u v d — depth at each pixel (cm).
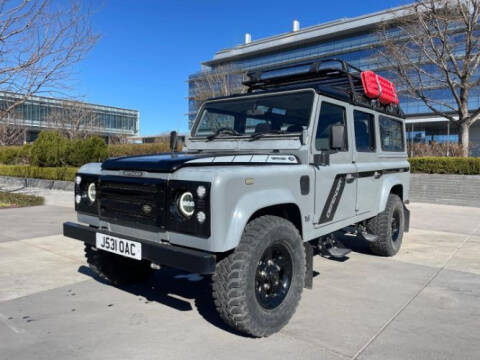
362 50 4553
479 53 1505
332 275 462
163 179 293
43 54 994
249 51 5656
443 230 765
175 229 284
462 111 1567
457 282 439
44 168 1684
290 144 369
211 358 269
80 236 358
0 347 284
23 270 474
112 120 5388
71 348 283
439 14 1464
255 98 414
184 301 381
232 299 278
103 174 344
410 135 4253
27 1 933
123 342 293
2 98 1127
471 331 313
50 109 3562
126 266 416
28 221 825
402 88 1967
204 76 3266
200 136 450
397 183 550
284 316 310
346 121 423
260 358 269
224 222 265
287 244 313
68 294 396
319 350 281
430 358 270
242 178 279
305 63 458
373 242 534
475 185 1155
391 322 329
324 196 375
